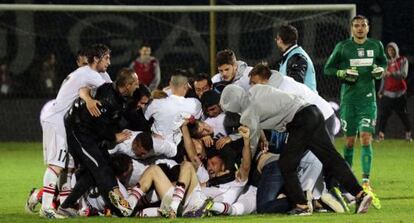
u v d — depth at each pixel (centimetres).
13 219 2978
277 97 2864
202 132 3039
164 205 2895
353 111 3619
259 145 3073
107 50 3034
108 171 2927
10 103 6706
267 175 2992
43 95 7050
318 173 3019
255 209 3000
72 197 2961
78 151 2938
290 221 2750
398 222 2738
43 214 2973
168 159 3030
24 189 3906
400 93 5928
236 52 7419
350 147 3675
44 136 3014
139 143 2952
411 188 3788
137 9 4994
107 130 2948
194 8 4991
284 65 3269
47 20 7431
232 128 3069
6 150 5738
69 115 2961
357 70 3609
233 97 2933
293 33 3266
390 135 6556
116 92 2934
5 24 7319
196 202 2917
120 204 2903
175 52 7481
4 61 7238
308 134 2859
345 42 3641
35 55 7319
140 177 2969
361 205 2908
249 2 7744
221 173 3030
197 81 3102
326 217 2842
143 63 5525
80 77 2983
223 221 2780
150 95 3036
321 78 6081
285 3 7856
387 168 4575
